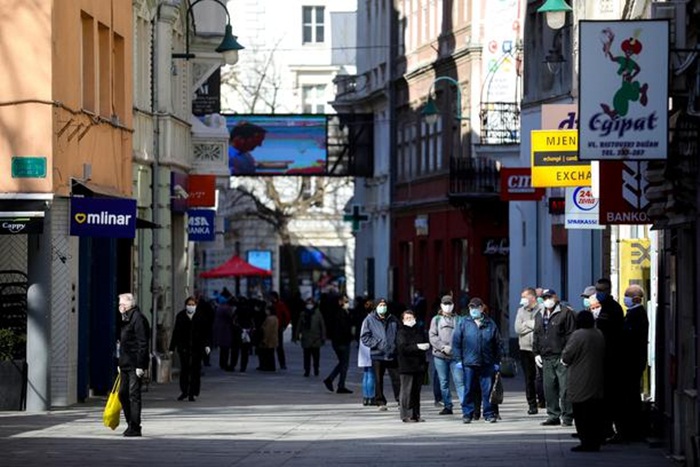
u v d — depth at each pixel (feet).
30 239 136.56
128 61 169.99
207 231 217.97
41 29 136.46
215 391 176.55
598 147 93.91
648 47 93.71
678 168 97.86
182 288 215.72
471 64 281.33
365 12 371.76
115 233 139.95
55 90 137.59
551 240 220.23
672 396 108.78
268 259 487.20
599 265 198.08
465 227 281.54
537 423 134.72
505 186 194.29
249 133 342.44
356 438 120.37
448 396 144.87
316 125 343.67
